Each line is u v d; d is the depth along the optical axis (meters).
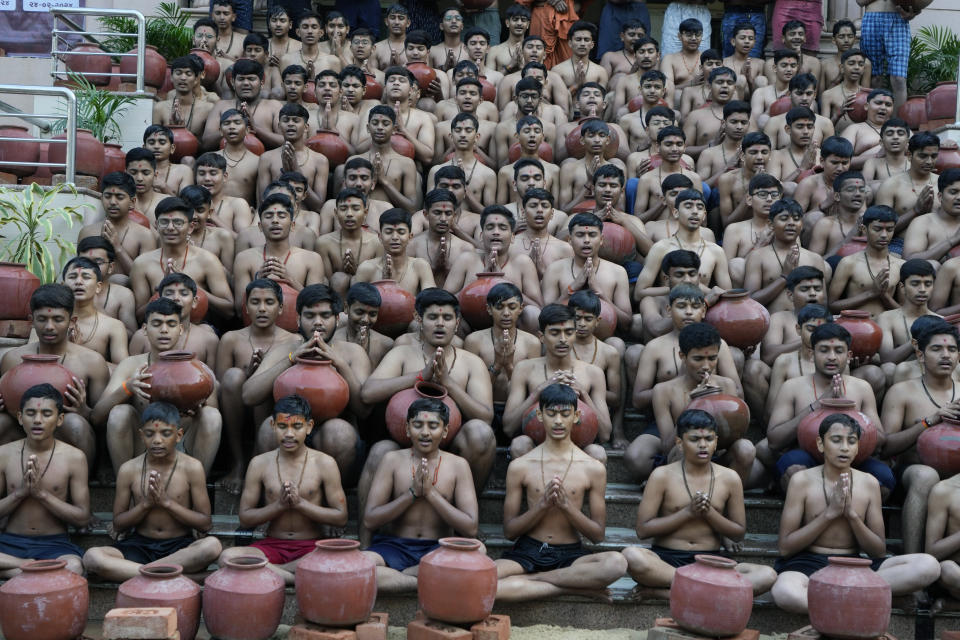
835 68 10.79
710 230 7.79
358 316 6.17
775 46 11.27
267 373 5.70
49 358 5.57
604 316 6.68
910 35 11.21
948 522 5.25
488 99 10.02
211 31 10.30
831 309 7.19
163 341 5.75
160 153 8.28
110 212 7.18
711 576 4.55
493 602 4.64
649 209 8.29
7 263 6.24
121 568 4.85
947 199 7.45
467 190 8.53
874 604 4.48
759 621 5.10
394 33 10.88
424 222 7.97
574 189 8.54
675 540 5.28
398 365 5.98
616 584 5.34
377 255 7.39
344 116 9.30
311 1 12.55
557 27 11.70
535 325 6.68
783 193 8.10
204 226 7.48
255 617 4.44
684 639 4.55
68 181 7.37
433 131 9.34
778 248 7.31
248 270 7.02
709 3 12.80
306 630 4.50
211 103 9.43
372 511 5.25
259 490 5.29
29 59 11.12
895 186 8.09
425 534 5.27
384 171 8.55
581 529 5.23
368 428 6.09
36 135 10.63
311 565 4.52
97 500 5.82
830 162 8.17
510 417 5.91
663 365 6.30
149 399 5.43
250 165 8.57
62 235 7.24
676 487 5.32
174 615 4.24
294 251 7.11
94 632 4.76
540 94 9.48
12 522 5.23
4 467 5.26
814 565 5.17
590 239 6.95
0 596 4.34
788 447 5.88
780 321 6.81
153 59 9.34
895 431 5.91
